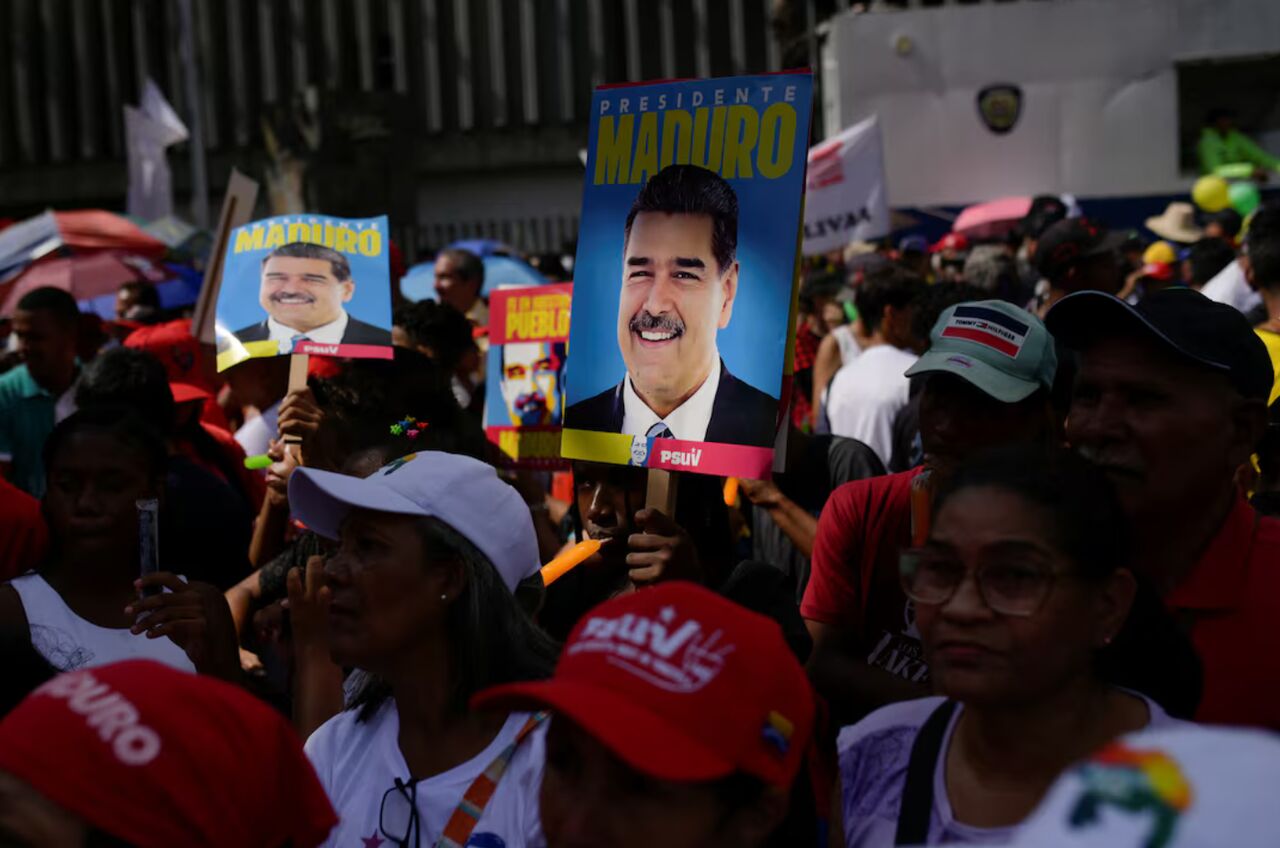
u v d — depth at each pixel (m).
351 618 2.47
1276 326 4.50
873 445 5.82
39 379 5.91
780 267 3.07
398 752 2.52
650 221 3.20
